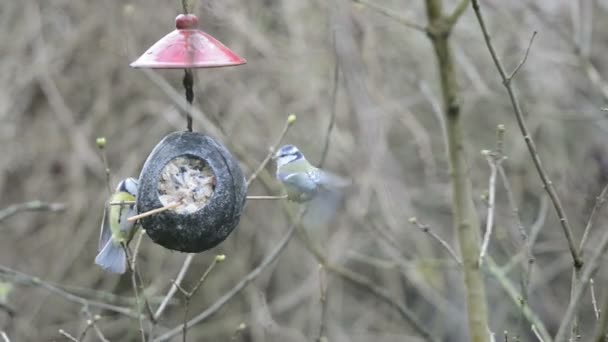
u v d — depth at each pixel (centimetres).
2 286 1032
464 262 537
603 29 1703
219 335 1681
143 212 652
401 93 1559
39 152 1644
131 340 1583
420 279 1535
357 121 1495
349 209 1455
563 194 1537
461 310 1664
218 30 1404
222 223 654
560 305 1708
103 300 1570
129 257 707
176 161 655
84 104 1639
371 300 1683
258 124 1545
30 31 1612
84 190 1631
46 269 1619
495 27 1592
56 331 1579
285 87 1546
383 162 1483
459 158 528
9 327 1427
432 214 1612
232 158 668
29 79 1596
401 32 1539
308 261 1639
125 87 1630
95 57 1619
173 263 1634
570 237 632
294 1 1500
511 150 1636
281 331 1609
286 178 831
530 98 1605
